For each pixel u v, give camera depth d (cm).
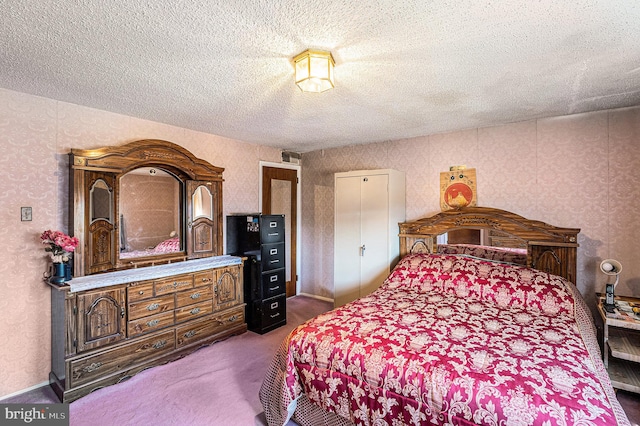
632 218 261
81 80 210
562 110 273
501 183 320
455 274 281
